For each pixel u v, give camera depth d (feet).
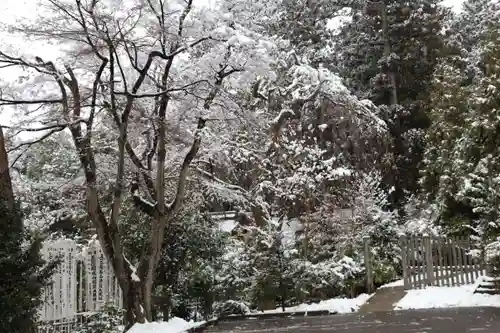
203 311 51.44
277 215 70.64
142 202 43.65
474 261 54.34
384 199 76.69
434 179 78.59
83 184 48.83
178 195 43.73
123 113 41.81
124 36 43.55
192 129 49.83
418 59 97.76
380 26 103.19
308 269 54.19
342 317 44.93
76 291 41.75
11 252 28.71
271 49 47.42
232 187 57.98
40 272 31.24
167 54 45.09
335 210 69.97
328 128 86.28
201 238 50.06
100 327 39.19
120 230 47.85
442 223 69.62
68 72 42.34
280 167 71.87
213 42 45.34
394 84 97.04
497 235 53.42
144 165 49.06
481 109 63.57
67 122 41.63
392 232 64.39
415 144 91.50
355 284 57.16
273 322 44.65
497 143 61.93
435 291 50.70
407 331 33.32
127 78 47.98
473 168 66.03
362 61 104.01
